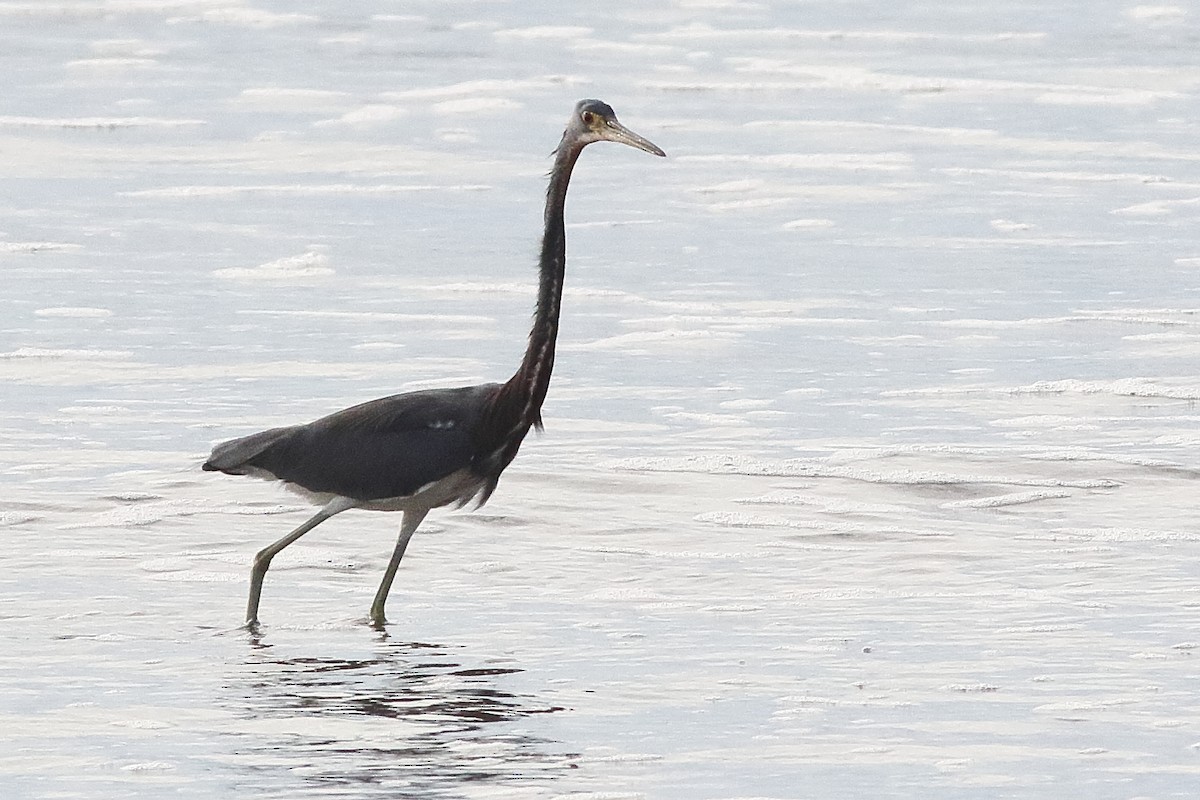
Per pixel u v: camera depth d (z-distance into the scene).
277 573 12.95
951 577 12.83
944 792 8.74
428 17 56.41
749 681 10.52
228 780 8.91
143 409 17.55
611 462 15.79
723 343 20.98
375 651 11.16
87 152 35.09
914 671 10.70
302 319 22.05
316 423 12.03
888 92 44.91
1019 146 37.28
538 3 59.38
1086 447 16.36
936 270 25.53
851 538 13.80
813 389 18.77
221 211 29.81
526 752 9.32
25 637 11.39
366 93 43.12
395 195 31.66
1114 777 8.92
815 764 9.13
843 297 23.69
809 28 55.56
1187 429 17.03
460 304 23.19
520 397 12.10
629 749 9.38
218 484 15.01
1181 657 10.93
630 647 11.23
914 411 17.83
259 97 42.16
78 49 48.84
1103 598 12.25
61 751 9.32
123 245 26.73
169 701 10.17
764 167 35.00
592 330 21.70
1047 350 20.61
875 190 32.41
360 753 9.31
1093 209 30.50
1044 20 56.84
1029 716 9.86
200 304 22.81
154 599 12.28
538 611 12.07
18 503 14.39
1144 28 55.16
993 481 15.31
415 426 11.84
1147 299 23.50
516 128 39.28
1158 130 39.25
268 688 10.41
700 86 45.09
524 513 14.40
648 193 32.28
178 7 56.25
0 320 21.50
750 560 13.27
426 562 13.26
